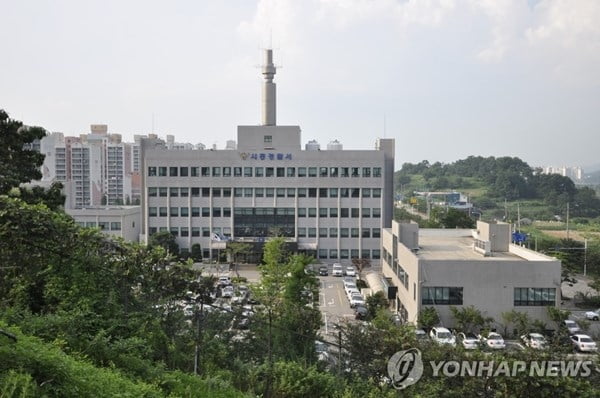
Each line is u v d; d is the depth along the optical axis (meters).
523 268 42.09
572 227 130.12
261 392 19.30
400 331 23.75
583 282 66.62
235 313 25.00
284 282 38.25
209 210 80.38
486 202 175.88
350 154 79.38
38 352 12.98
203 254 80.50
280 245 48.16
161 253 19.73
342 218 79.81
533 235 96.81
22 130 31.66
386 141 82.12
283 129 81.12
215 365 20.69
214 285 22.38
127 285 19.83
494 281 42.19
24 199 28.81
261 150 79.75
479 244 51.19
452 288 42.38
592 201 178.00
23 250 17.83
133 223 87.00
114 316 19.41
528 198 191.38
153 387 14.87
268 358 21.30
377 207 79.50
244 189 80.19
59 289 19.61
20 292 19.53
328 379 20.11
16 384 11.05
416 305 42.81
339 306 53.84
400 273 51.44
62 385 12.09
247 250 75.38
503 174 198.62
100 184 140.00
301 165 79.62
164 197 80.31
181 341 20.84
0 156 30.45
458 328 39.81
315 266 74.94
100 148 140.00
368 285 63.22
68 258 18.50
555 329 41.28
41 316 18.30
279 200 80.00
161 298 19.98
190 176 80.06
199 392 16.36
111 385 13.30
